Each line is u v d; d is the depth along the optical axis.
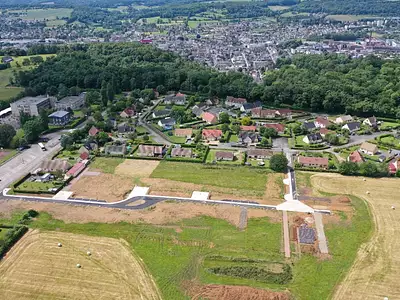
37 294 100.75
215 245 119.19
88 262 111.81
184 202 143.50
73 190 152.50
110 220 132.25
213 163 175.38
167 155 182.38
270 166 169.62
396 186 153.75
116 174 166.00
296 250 116.56
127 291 101.31
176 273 107.56
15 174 166.12
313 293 100.31
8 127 195.38
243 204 142.00
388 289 101.31
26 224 129.62
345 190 151.12
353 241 120.38
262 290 101.12
